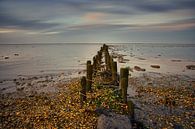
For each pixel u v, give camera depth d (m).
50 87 23.14
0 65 50.53
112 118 10.46
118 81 19.27
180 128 12.45
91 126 11.20
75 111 13.41
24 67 45.59
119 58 57.62
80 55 88.31
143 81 25.84
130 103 11.48
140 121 12.53
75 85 21.45
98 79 19.88
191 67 42.47
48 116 13.28
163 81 26.34
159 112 14.69
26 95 19.86
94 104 13.59
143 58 65.50
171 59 64.62
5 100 18.08
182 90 21.64
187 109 15.77
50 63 53.72
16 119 13.20
